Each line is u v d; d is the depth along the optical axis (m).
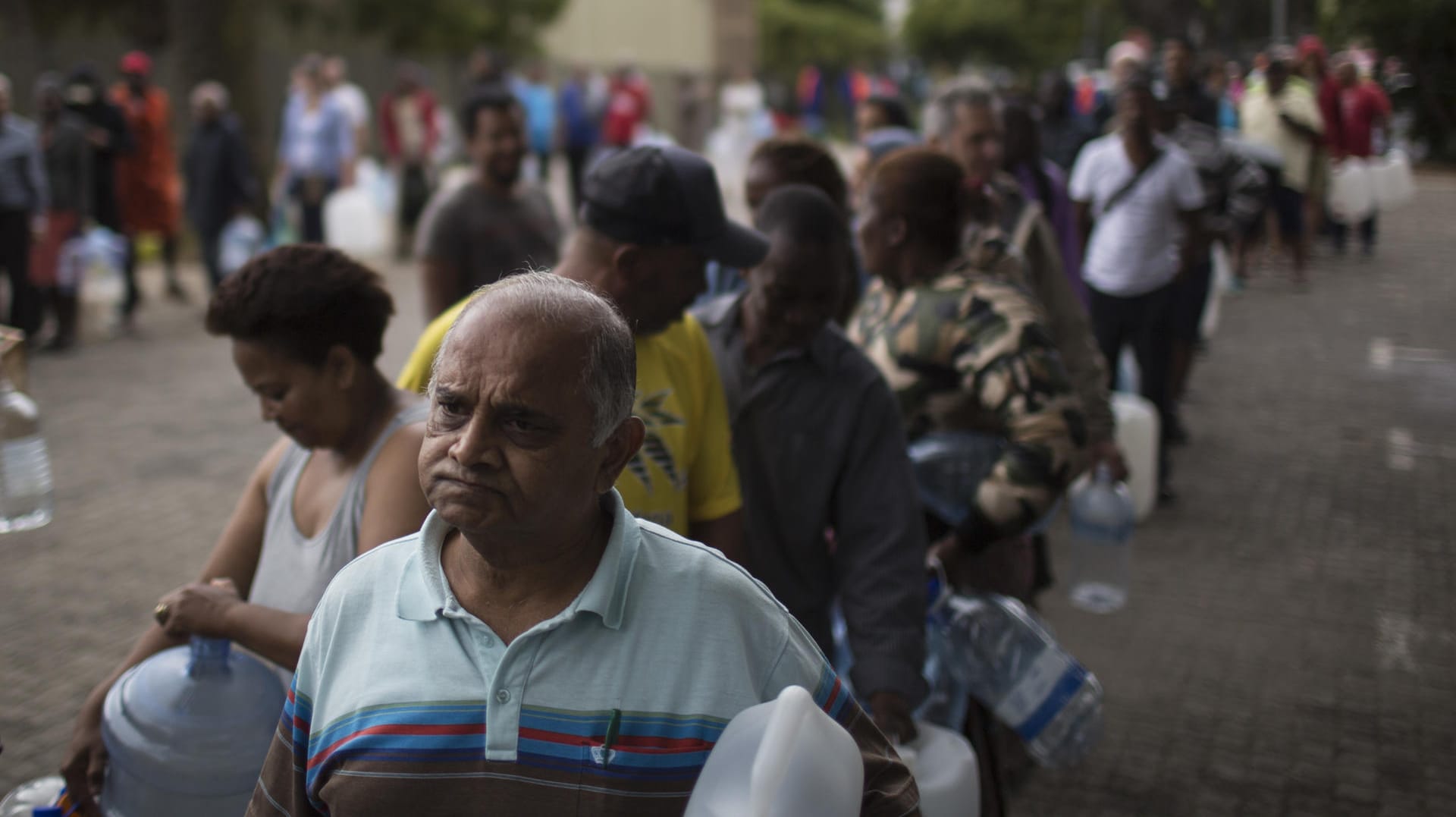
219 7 14.51
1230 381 7.85
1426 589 4.93
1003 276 2.92
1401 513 5.76
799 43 50.38
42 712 3.91
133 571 5.07
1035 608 3.54
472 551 1.40
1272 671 4.23
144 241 13.65
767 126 24.20
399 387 2.23
